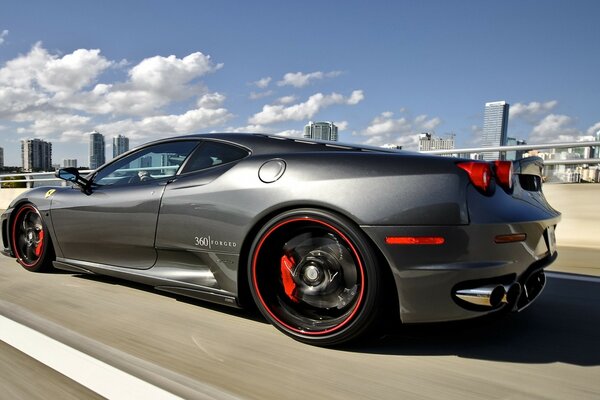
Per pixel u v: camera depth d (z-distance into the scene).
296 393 1.71
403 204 1.93
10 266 3.99
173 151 2.81
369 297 1.97
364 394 1.71
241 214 2.29
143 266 2.83
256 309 2.67
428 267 1.89
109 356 2.03
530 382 1.82
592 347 2.19
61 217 3.29
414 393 1.71
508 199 2.07
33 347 2.13
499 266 1.93
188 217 2.51
